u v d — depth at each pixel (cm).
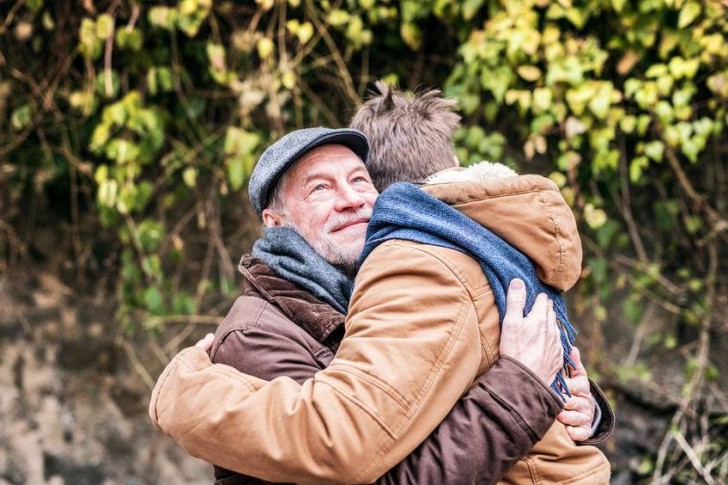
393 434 121
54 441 310
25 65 311
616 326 328
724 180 321
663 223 322
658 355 325
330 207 168
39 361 317
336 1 299
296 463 121
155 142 297
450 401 126
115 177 302
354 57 318
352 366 126
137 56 303
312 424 121
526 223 138
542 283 143
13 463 304
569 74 273
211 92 311
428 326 128
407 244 136
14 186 323
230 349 149
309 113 317
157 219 322
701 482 312
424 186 145
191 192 326
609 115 283
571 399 149
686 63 274
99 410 318
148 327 318
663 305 324
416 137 175
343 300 162
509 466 126
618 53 290
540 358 133
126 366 323
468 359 129
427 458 125
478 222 140
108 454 314
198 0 282
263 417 125
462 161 289
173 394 137
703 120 278
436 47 315
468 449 124
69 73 312
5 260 321
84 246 328
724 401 315
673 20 277
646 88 278
